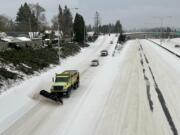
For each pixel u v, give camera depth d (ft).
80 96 93.35
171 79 122.31
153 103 85.05
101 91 100.42
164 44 398.21
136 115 73.46
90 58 209.67
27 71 125.29
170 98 90.94
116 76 130.72
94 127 65.10
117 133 61.26
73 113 75.51
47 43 231.91
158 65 166.91
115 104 83.82
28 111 77.30
